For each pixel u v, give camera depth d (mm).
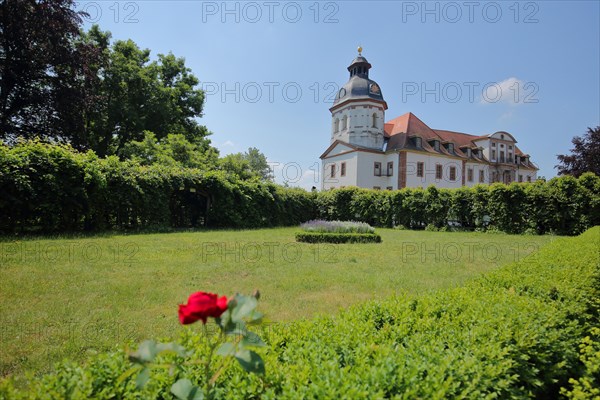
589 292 3230
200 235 12602
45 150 10320
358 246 11234
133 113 25641
